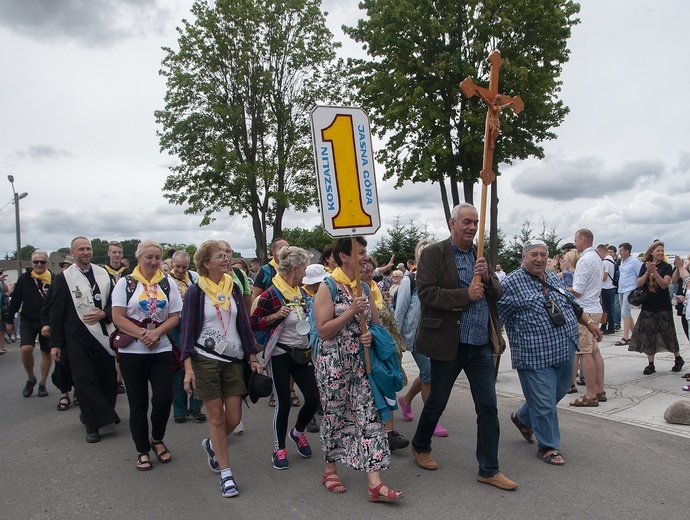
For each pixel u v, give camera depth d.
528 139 23.22
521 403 6.33
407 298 5.52
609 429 5.23
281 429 4.63
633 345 7.36
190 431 5.86
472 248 4.28
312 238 44.19
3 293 13.09
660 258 7.16
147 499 4.05
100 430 5.98
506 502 3.77
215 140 26.78
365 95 23.03
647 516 3.51
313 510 3.77
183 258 6.95
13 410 7.02
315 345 4.07
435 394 4.21
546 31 20.75
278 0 26.59
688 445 4.75
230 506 3.89
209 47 26.61
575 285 6.12
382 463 3.82
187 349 4.13
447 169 22.72
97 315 5.63
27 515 3.83
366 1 23.70
